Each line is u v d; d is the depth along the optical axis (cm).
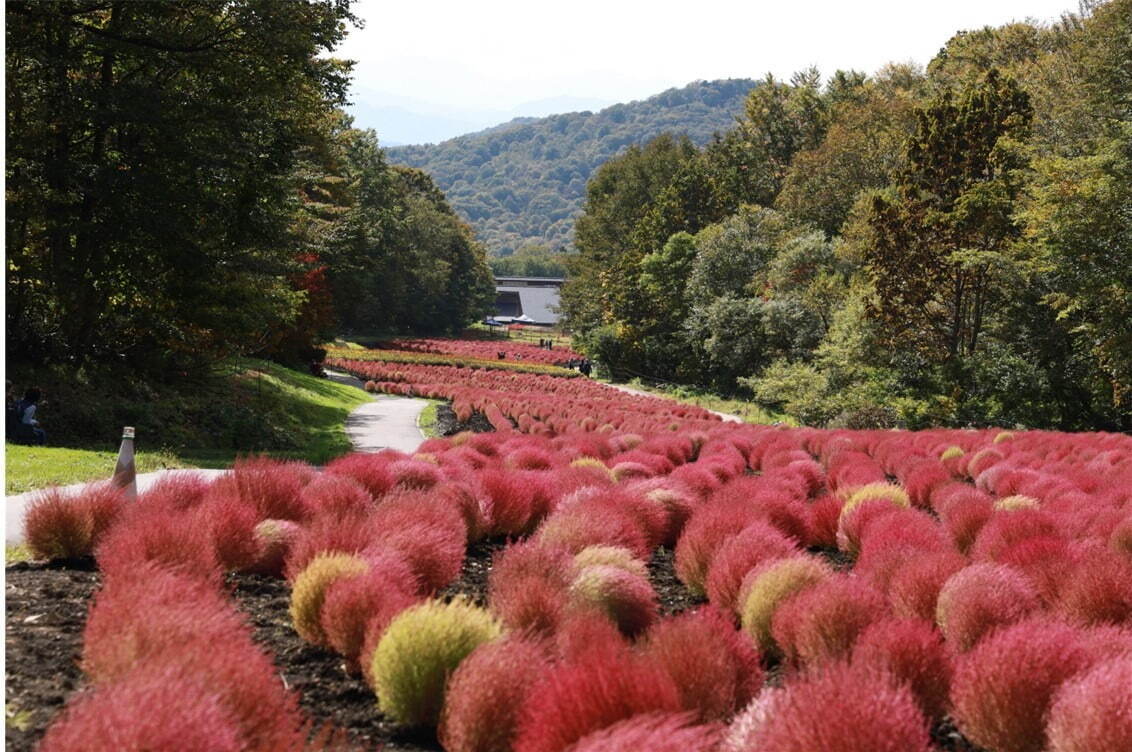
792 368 4741
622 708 392
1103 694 420
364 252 6159
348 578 574
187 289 2630
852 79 8944
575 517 818
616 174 11988
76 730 329
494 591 643
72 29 2445
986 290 4288
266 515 859
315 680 529
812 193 6869
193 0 2462
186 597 508
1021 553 791
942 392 4053
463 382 5769
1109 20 4122
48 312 2492
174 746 324
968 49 7012
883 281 4322
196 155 2350
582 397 4994
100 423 2108
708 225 8188
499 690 433
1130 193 3453
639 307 7762
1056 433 2756
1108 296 3456
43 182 2261
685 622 502
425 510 784
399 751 445
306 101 3031
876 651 501
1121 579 661
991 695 468
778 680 566
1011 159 4172
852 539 966
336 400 3994
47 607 598
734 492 1092
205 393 2798
